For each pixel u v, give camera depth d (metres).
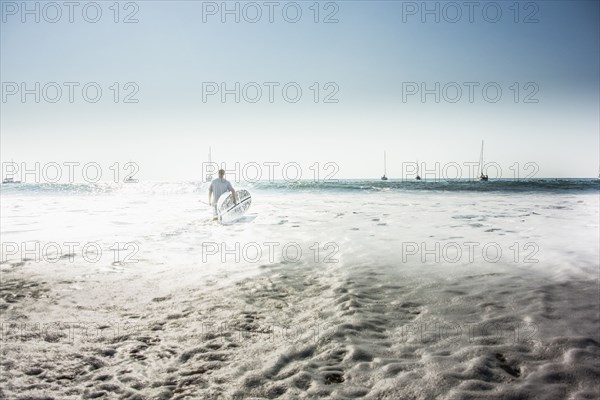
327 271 4.88
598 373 2.28
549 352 2.57
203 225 9.11
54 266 5.18
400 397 2.10
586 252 5.58
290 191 25.09
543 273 4.55
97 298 3.88
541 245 6.16
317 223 9.14
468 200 15.83
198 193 26.86
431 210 11.87
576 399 2.03
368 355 2.62
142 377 2.37
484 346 2.69
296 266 5.17
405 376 2.32
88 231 8.17
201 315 3.43
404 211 11.62
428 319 3.23
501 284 4.14
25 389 2.19
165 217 10.80
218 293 4.05
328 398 2.12
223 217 9.51
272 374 2.40
